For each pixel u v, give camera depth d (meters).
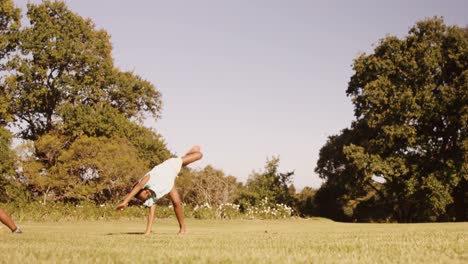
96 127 38.84
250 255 3.97
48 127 41.41
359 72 36.97
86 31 42.91
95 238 6.42
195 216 26.34
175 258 3.71
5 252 4.06
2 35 39.16
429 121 34.84
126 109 46.25
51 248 4.58
